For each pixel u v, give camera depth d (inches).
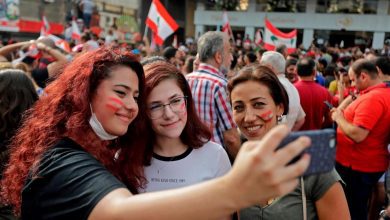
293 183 26.9
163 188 66.3
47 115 46.9
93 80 45.1
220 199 27.9
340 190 57.7
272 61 139.3
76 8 713.0
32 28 562.9
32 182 40.9
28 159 46.1
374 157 125.3
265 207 59.6
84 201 35.1
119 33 697.6
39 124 46.9
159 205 30.5
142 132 63.3
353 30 986.1
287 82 139.3
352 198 131.6
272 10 1057.5
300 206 57.9
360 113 119.6
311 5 1018.7
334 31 1035.3
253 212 60.5
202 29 1094.4
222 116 111.0
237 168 27.2
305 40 1029.8
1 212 60.8
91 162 39.9
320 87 162.7
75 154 41.5
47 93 48.5
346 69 209.5
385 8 957.2
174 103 64.4
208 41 117.7
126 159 62.2
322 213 58.0
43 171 40.5
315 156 31.2
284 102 67.3
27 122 52.1
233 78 67.7
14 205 52.8
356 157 127.4
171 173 66.7
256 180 26.1
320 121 163.0
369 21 968.9
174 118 64.1
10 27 433.7
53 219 37.5
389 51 731.4
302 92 159.5
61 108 46.6
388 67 138.9
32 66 195.5
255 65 68.6
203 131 68.8
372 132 123.3
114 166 58.9
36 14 654.5
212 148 69.6
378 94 120.3
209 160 68.5
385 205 148.6
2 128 71.6
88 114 45.7
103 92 45.2
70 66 47.9
